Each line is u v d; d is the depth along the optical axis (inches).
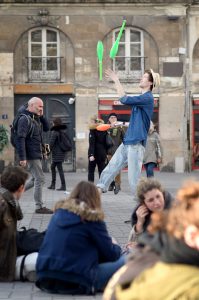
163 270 153.9
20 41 1761.8
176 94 1777.8
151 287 152.8
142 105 576.4
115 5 1764.3
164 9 1774.1
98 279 346.3
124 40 1785.2
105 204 839.7
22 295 351.9
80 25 1769.2
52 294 352.8
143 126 580.1
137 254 163.5
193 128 1791.3
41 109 694.5
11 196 386.6
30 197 932.6
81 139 1759.4
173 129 1775.3
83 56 1772.9
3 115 1749.5
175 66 1777.8
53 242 344.5
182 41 1781.5
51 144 1047.0
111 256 348.8
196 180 169.5
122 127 994.7
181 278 152.1
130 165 580.4
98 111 1769.2
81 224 341.7
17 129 682.8
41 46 1768.0
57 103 1770.4
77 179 1438.2
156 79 583.2
